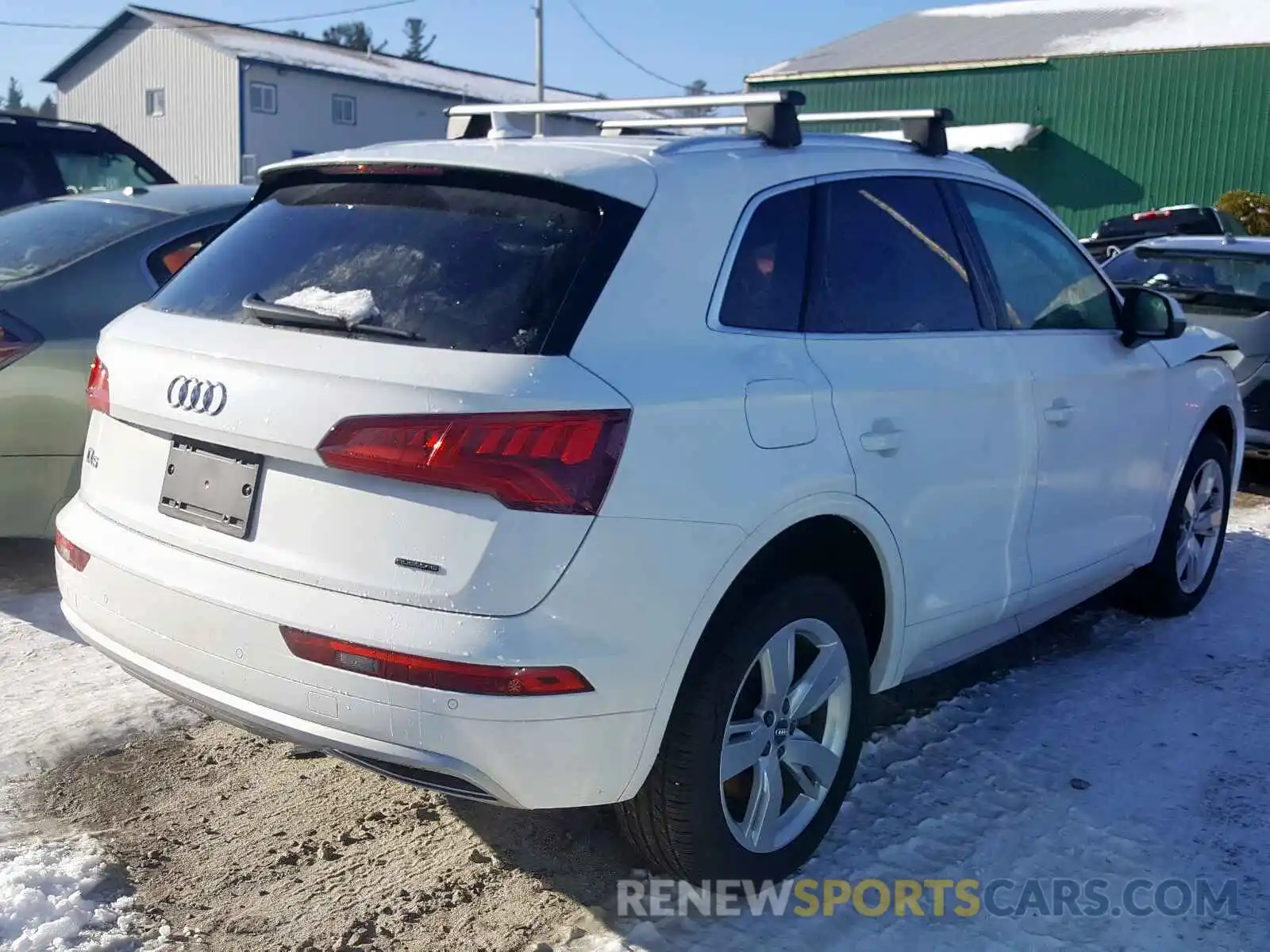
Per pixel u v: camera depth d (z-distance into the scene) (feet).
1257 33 83.92
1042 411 13.23
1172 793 12.40
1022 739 13.60
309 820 11.71
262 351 9.42
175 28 130.93
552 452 8.50
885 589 11.35
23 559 19.02
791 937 9.96
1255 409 25.71
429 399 8.55
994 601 12.95
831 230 11.30
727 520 9.40
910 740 13.56
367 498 8.77
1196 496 17.78
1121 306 15.42
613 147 10.46
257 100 127.03
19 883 10.28
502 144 10.78
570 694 8.61
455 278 9.41
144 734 13.30
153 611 9.80
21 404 15.84
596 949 9.76
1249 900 10.57
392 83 134.00
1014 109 92.02
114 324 11.28
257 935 9.91
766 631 9.95
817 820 10.92
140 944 9.73
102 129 29.71
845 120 13.60
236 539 9.41
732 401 9.58
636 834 10.02
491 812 11.94
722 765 9.87
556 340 8.90
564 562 8.53
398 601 8.59
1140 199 87.97
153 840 11.24
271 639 9.00
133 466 10.44
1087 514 14.53
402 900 10.43
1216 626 17.47
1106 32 92.53
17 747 12.84
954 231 12.83
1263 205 76.84
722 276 10.11
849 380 10.75
